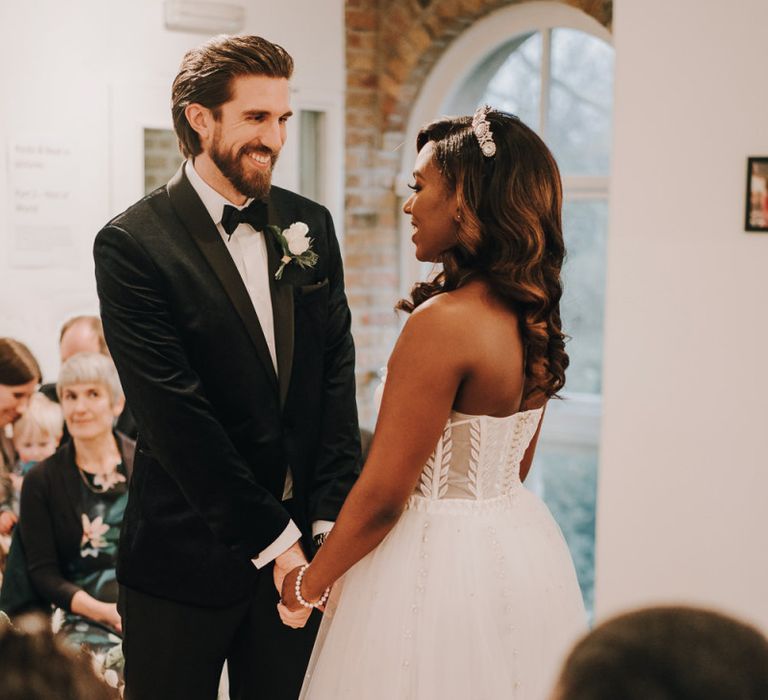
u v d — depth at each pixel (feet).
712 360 10.78
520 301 6.38
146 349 6.78
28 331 12.88
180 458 6.86
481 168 6.31
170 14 13.74
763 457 10.70
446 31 16.96
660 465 11.08
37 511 11.82
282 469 7.33
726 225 10.61
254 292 7.32
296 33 15.24
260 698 7.72
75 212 13.21
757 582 10.84
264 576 7.50
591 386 16.96
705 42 10.50
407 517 6.81
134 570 7.40
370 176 17.67
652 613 2.75
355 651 6.78
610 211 11.02
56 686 2.99
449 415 6.51
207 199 7.13
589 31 15.93
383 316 18.08
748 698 2.56
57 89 12.96
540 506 7.44
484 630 6.55
